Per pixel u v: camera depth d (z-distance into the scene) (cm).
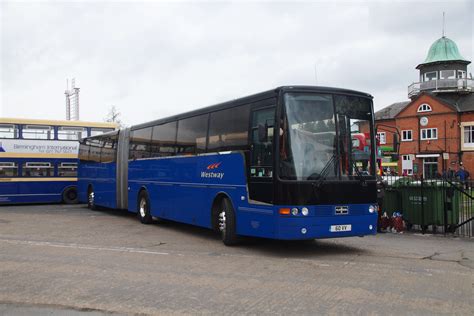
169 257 956
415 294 659
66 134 2567
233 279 755
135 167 1680
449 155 5319
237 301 630
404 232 1309
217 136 1148
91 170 2162
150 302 630
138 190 1641
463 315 567
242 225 1033
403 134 5722
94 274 798
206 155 1194
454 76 5756
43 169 2502
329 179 945
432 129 5481
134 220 1711
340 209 949
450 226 1288
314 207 924
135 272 812
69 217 1816
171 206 1389
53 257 959
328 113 971
